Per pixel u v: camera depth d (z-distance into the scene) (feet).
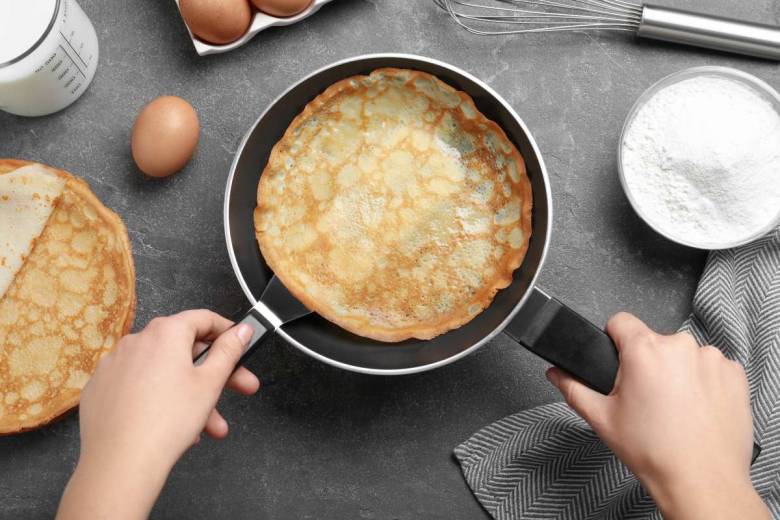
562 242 2.47
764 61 2.47
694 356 2.05
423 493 2.45
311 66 2.49
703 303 2.36
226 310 2.47
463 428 2.46
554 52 2.49
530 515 2.39
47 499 2.44
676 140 2.36
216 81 2.48
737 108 2.37
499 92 2.49
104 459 1.81
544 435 2.38
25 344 2.42
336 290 2.31
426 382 2.46
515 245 2.26
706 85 2.40
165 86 2.48
